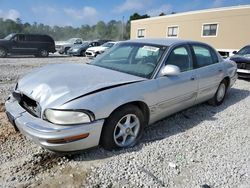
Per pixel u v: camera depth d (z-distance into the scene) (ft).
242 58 27.40
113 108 9.09
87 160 9.35
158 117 11.59
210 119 14.40
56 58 57.72
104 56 13.58
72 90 8.80
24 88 9.82
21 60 49.67
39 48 60.13
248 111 16.21
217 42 70.23
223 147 10.94
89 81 9.61
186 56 13.11
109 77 10.25
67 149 8.41
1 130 11.41
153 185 8.14
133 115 10.12
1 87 20.15
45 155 9.56
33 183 7.96
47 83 9.38
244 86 24.53
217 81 15.62
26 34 57.98
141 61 11.99
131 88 9.82
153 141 11.16
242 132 12.67
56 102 8.31
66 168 8.82
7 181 7.98
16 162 9.05
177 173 8.86
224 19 67.36
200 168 9.23
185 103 13.05
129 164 9.22
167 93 11.35
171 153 10.18
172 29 84.43
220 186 8.23
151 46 12.46
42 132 8.01
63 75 10.23
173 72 10.92
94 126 8.61
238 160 9.89
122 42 14.23
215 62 15.85
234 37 65.72
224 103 17.87
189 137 11.80
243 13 62.69
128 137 10.43
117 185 8.05
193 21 76.28
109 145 9.59
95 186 7.95
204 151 10.50
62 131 8.04
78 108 8.23
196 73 13.34
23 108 9.55
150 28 94.43
